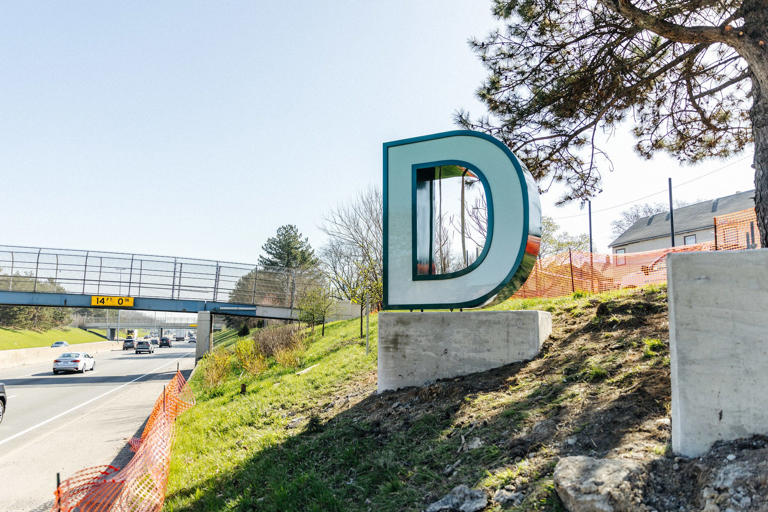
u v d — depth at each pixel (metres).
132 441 8.38
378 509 3.55
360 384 8.32
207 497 4.59
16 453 8.03
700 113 7.86
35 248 25.95
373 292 16.56
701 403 3.02
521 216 6.28
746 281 3.06
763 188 5.10
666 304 6.35
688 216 34.09
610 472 2.84
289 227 62.66
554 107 7.71
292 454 5.08
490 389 5.36
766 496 2.40
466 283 6.59
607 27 7.30
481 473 3.55
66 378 23.48
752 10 5.04
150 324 86.19
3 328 55.84
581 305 7.95
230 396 10.73
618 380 4.43
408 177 7.11
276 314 28.20
